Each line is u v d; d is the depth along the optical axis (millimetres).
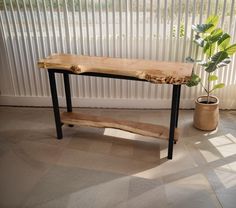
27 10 2996
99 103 3418
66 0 2902
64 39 3113
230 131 2838
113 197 1934
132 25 2982
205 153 2451
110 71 2193
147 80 2115
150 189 2008
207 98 2885
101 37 3055
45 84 3379
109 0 2879
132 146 2594
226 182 2072
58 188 2029
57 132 2691
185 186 2035
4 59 3277
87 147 2578
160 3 2861
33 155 2451
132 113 3303
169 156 2375
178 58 3115
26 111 3387
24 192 1991
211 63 2535
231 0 2816
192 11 2883
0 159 2393
